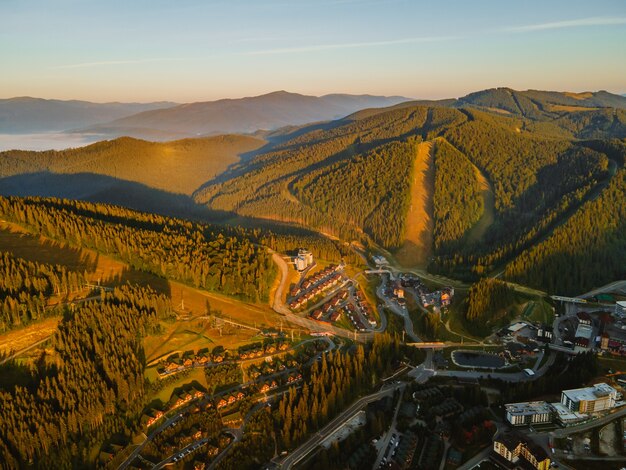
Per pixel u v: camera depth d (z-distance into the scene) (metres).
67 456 165.88
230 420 192.12
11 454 156.88
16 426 162.25
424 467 165.50
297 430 179.88
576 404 181.12
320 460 168.12
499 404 193.25
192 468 168.50
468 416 183.12
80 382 182.00
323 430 187.50
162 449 175.25
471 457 169.12
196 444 180.00
